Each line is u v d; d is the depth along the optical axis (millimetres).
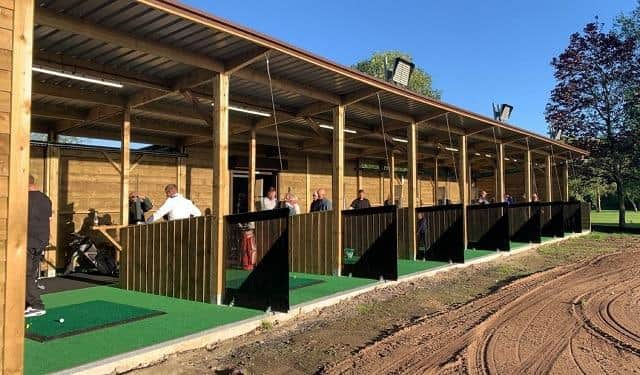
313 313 6676
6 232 3613
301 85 8133
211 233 6734
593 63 23219
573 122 23859
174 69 7074
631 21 23438
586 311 7012
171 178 11703
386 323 6316
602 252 14289
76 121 9297
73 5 5066
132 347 4660
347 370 4512
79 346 4668
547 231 17516
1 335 3580
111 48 6211
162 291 7285
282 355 4922
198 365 4598
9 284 3617
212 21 5430
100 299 6945
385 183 19078
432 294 8148
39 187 9367
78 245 9469
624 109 22734
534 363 4754
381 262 8586
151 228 7520
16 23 3668
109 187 10500
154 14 5250
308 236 9375
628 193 28266
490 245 13172
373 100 9469
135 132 10680
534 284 9172
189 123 10664
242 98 8906
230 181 12977
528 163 16812
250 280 6422
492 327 6117
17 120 3666
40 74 6902
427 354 5000
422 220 11414
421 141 14508
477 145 16375
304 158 15336
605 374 4465
